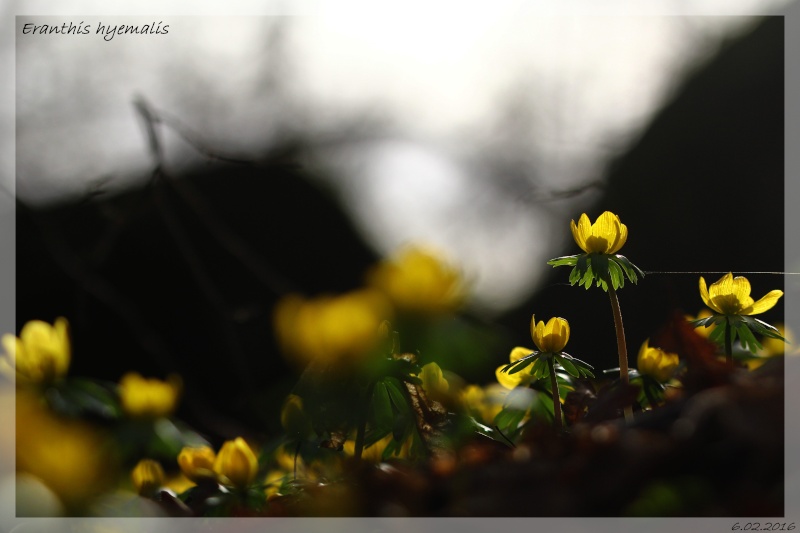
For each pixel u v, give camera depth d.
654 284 2.00
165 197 1.42
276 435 1.03
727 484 0.86
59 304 3.00
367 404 0.95
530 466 0.87
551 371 1.02
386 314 0.93
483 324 0.93
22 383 1.05
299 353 0.94
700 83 3.64
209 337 3.10
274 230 3.60
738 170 3.42
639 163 3.61
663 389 1.03
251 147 3.66
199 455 1.02
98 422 1.19
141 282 3.20
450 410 0.97
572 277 1.04
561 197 1.68
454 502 0.87
